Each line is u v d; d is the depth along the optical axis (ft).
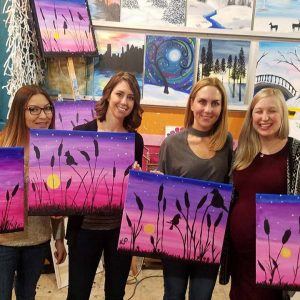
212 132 5.36
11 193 4.72
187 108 5.57
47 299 7.77
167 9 8.73
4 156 4.64
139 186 4.87
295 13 8.77
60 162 4.92
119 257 5.34
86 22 8.36
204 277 5.20
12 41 7.86
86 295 5.39
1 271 5.06
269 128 4.98
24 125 5.08
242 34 8.76
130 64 8.88
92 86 8.94
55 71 8.79
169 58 8.86
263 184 4.99
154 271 9.19
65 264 8.33
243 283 5.26
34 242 5.22
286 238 4.69
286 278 4.74
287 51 8.82
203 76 8.89
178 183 4.88
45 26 7.75
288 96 8.91
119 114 5.30
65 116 8.11
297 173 4.82
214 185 4.88
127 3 8.70
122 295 5.55
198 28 8.73
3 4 8.11
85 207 5.01
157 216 4.92
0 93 8.41
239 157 5.22
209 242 4.98
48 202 4.93
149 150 9.23
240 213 5.13
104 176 5.00
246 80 8.90
